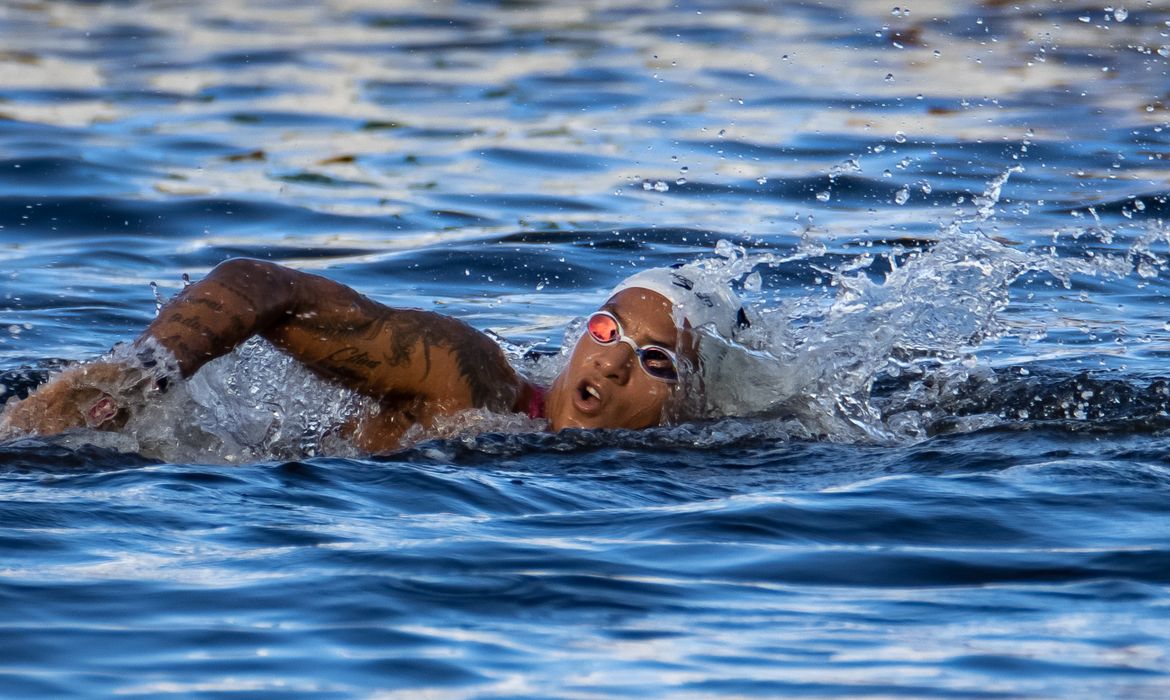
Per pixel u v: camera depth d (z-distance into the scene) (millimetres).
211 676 9906
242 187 34125
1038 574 12125
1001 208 32125
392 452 16125
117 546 12312
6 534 12430
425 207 32906
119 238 29812
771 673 10164
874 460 16078
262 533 12758
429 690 9797
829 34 54250
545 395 18078
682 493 14633
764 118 41031
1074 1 59469
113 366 15984
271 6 64188
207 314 16312
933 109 41938
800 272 27703
